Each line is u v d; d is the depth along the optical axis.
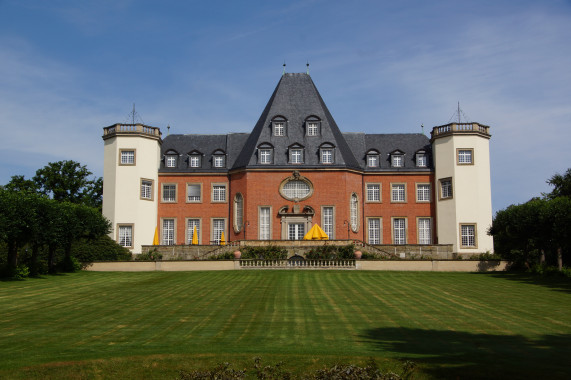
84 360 17.83
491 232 50.44
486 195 57.00
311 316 25.95
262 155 57.72
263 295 32.06
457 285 37.03
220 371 16.44
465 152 57.44
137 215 57.44
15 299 30.84
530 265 46.88
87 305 28.97
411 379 16.48
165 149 62.69
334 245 49.91
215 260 45.78
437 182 58.81
